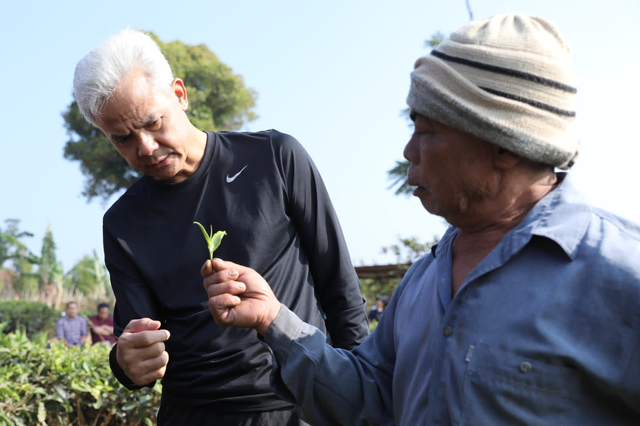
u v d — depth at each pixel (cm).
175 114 239
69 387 480
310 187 258
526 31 145
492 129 138
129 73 227
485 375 137
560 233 140
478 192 146
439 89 143
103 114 228
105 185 2738
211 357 239
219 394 238
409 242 1917
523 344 135
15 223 3212
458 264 158
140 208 258
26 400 457
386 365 178
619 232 139
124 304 256
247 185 251
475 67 141
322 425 177
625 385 128
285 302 249
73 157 2708
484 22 150
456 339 144
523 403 133
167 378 250
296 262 257
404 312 171
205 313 241
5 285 3675
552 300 136
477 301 144
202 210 251
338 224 263
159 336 200
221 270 171
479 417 136
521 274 142
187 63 2608
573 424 132
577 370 132
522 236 143
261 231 247
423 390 151
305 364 170
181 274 248
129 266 257
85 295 3441
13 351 485
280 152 256
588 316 133
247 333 239
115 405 495
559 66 142
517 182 146
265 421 238
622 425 133
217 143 258
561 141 141
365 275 2062
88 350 554
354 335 262
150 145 233
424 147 150
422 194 156
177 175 251
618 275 131
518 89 139
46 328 1723
